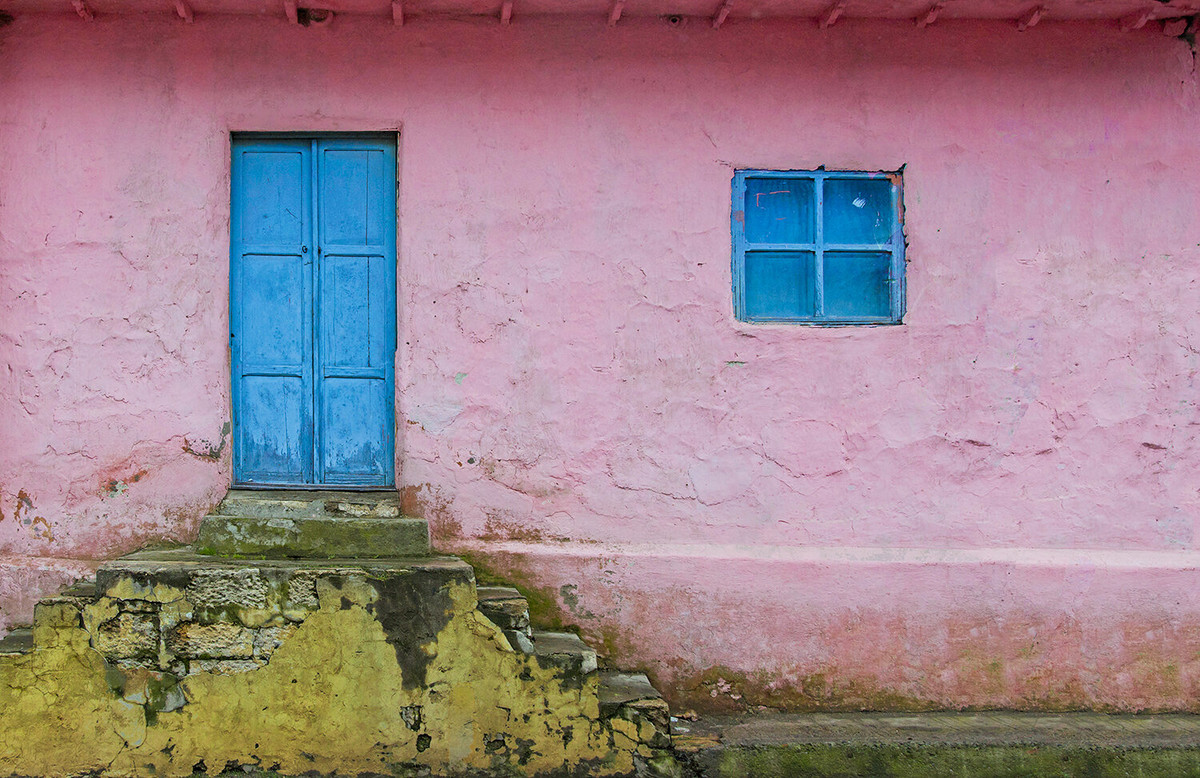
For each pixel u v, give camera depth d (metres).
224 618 3.73
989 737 4.01
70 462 4.24
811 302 4.46
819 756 3.92
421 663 3.80
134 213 4.23
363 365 4.41
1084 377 4.43
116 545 4.25
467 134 4.30
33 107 4.22
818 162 4.38
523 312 4.31
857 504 4.39
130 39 4.24
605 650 4.28
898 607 4.32
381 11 4.23
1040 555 4.39
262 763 3.76
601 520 4.35
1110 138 4.45
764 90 4.38
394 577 3.79
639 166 4.34
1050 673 4.35
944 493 4.41
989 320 4.41
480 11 4.26
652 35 4.34
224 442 4.29
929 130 4.41
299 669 3.76
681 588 4.29
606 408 4.34
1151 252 4.45
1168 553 4.44
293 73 4.27
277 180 4.38
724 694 4.29
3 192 4.21
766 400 4.37
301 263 4.39
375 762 3.78
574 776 3.85
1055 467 4.43
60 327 4.23
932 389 4.40
